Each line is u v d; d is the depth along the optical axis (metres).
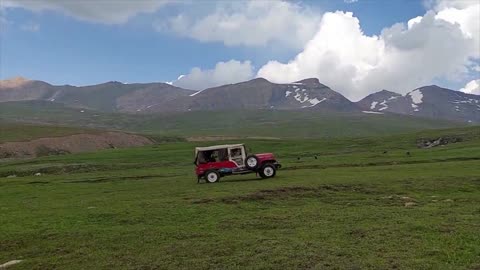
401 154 72.12
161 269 16.20
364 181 35.94
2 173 81.81
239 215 25.02
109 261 17.62
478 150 67.50
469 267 14.28
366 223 21.30
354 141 138.00
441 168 45.72
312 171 51.31
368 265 14.90
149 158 100.94
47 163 98.06
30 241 22.09
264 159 44.94
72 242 21.08
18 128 190.00
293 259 15.99
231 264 16.03
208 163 44.47
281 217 23.73
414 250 16.33
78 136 180.00
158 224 24.06
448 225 19.84
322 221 22.31
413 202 27.30
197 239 19.92
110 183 51.75
